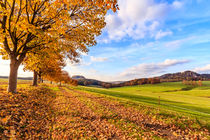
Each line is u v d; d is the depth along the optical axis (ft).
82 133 23.03
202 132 28.35
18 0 33.09
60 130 23.45
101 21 39.22
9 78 40.70
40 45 40.75
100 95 75.56
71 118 30.09
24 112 27.07
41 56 42.91
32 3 33.83
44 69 92.73
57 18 32.86
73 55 63.31
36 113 29.63
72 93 82.17
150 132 26.40
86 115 33.91
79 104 46.52
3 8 30.35
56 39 35.58
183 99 117.19
